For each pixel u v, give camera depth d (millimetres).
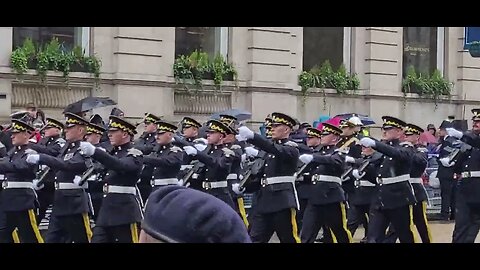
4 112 22531
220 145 15305
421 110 32500
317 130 16344
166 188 3273
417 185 15141
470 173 14992
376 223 14500
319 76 29719
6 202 13281
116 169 11852
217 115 21438
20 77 22984
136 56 25094
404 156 14094
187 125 16891
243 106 27578
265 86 27797
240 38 27625
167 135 14805
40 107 23375
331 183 14891
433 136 25250
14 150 13664
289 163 13367
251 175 13766
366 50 31016
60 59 23688
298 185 16062
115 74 24750
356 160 16766
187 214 3078
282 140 13734
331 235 15172
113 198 12094
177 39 26688
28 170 13289
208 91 26719
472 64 33875
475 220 15000
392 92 31500
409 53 32688
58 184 12930
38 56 23344
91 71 24312
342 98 30234
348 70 30781
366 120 23484
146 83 25234
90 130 13453
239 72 27516
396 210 14258
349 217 17234
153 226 3105
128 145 12703
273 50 28109
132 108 24922
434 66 33438
